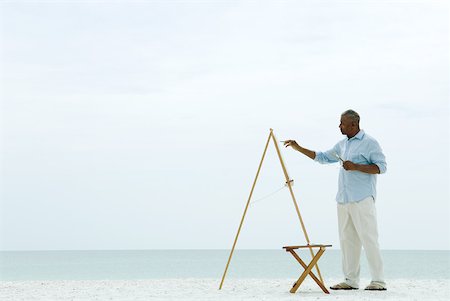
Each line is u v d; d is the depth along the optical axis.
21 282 9.97
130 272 42.66
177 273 39.28
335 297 6.64
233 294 7.30
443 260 75.12
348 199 7.50
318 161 7.86
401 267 46.66
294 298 6.58
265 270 43.69
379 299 6.40
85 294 7.55
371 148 7.43
